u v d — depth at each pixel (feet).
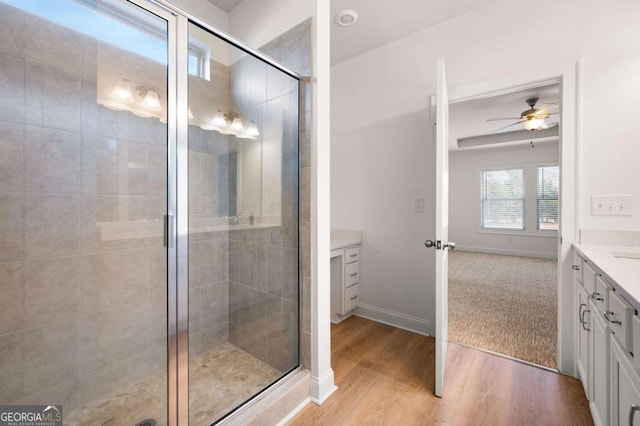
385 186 8.60
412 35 7.91
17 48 4.20
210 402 4.82
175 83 4.69
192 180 6.03
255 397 4.79
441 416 4.82
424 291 7.95
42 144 4.42
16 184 4.23
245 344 6.41
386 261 8.64
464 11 7.01
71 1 4.60
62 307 4.65
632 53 5.33
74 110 4.68
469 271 15.60
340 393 5.45
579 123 5.71
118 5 4.62
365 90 8.91
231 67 6.43
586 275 4.82
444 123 5.81
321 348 5.32
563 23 5.89
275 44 5.95
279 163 5.71
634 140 5.32
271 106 5.78
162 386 5.01
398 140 8.30
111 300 5.08
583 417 4.72
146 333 5.43
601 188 5.57
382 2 6.68
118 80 5.05
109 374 5.07
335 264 8.63
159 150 5.17
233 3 7.06
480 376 5.91
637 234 5.31
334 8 6.89
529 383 5.65
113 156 5.06
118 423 4.60
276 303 5.82
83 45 4.72
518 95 11.50
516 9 6.40
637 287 2.90
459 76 7.17
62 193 4.61
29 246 4.35
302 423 4.71
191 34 5.45
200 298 6.26
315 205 5.25
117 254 5.13
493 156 21.56
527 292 11.78
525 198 20.47
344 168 9.48
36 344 4.44
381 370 6.21
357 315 9.30
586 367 4.95
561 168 5.89
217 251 6.56
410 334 7.95
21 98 4.24
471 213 22.52
